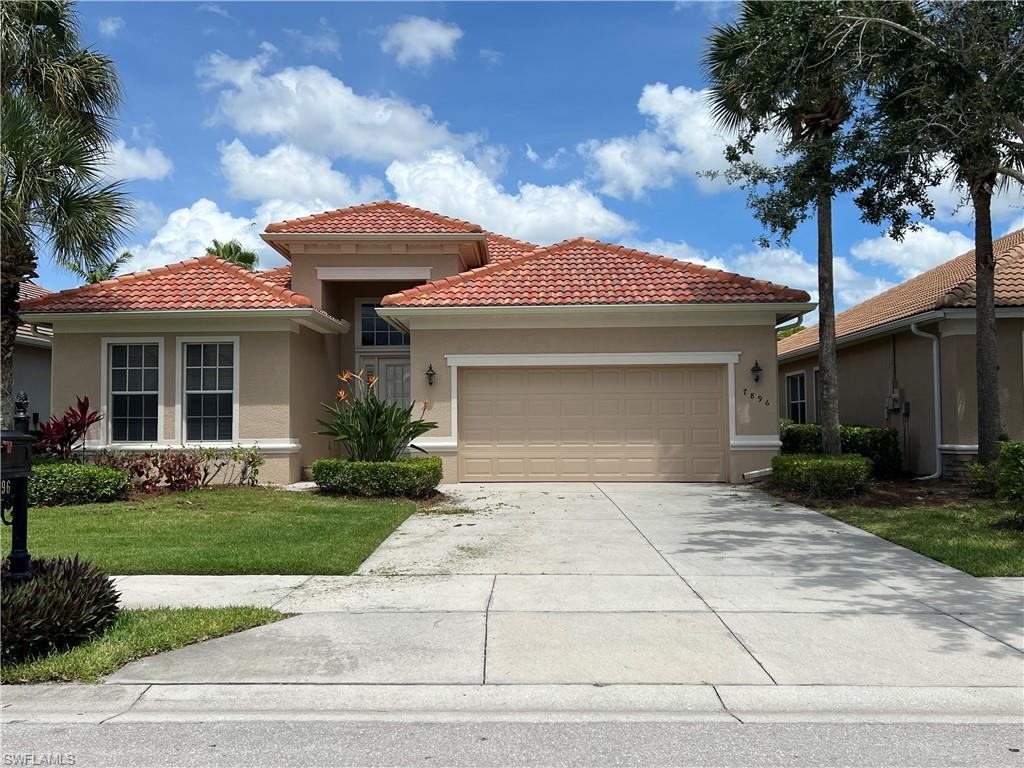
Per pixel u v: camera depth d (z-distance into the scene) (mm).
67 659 5309
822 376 13938
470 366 15047
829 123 12969
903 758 4070
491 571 8055
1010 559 8266
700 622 6312
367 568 8195
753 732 4402
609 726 4488
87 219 12648
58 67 13180
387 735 4367
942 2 10766
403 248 17547
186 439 14781
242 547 8914
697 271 15750
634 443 15102
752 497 13023
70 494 11922
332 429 13320
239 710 4715
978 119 10492
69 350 14812
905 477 15633
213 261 15992
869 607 6711
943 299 14586
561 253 16750
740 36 13094
